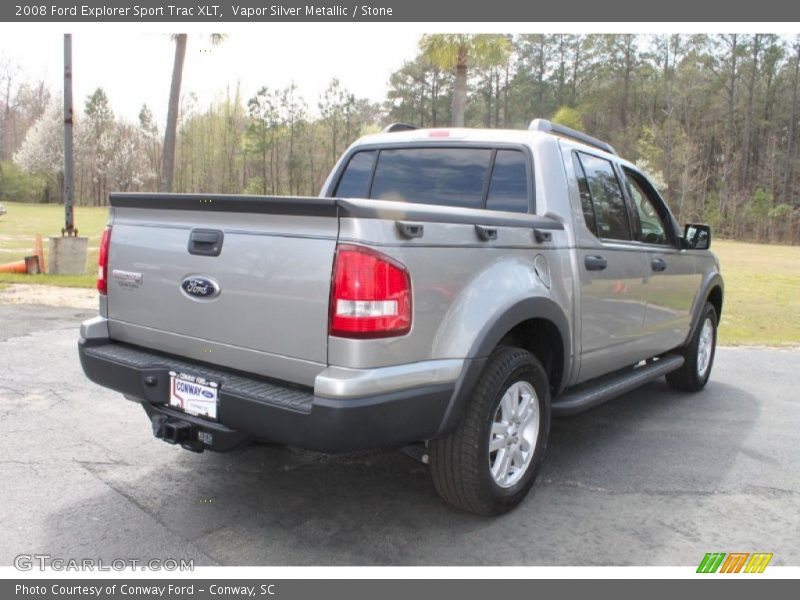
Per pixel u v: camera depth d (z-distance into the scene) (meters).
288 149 76.12
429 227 2.82
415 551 3.01
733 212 63.09
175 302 3.15
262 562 2.87
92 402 5.09
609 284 4.14
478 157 4.12
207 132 77.62
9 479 3.64
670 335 5.25
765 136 72.44
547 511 3.46
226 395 2.82
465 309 2.98
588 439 4.70
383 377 2.63
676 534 3.24
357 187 4.68
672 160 63.00
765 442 4.70
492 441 3.24
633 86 77.06
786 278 21.61
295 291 2.71
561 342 3.65
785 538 3.23
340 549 3.01
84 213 60.00
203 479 3.74
